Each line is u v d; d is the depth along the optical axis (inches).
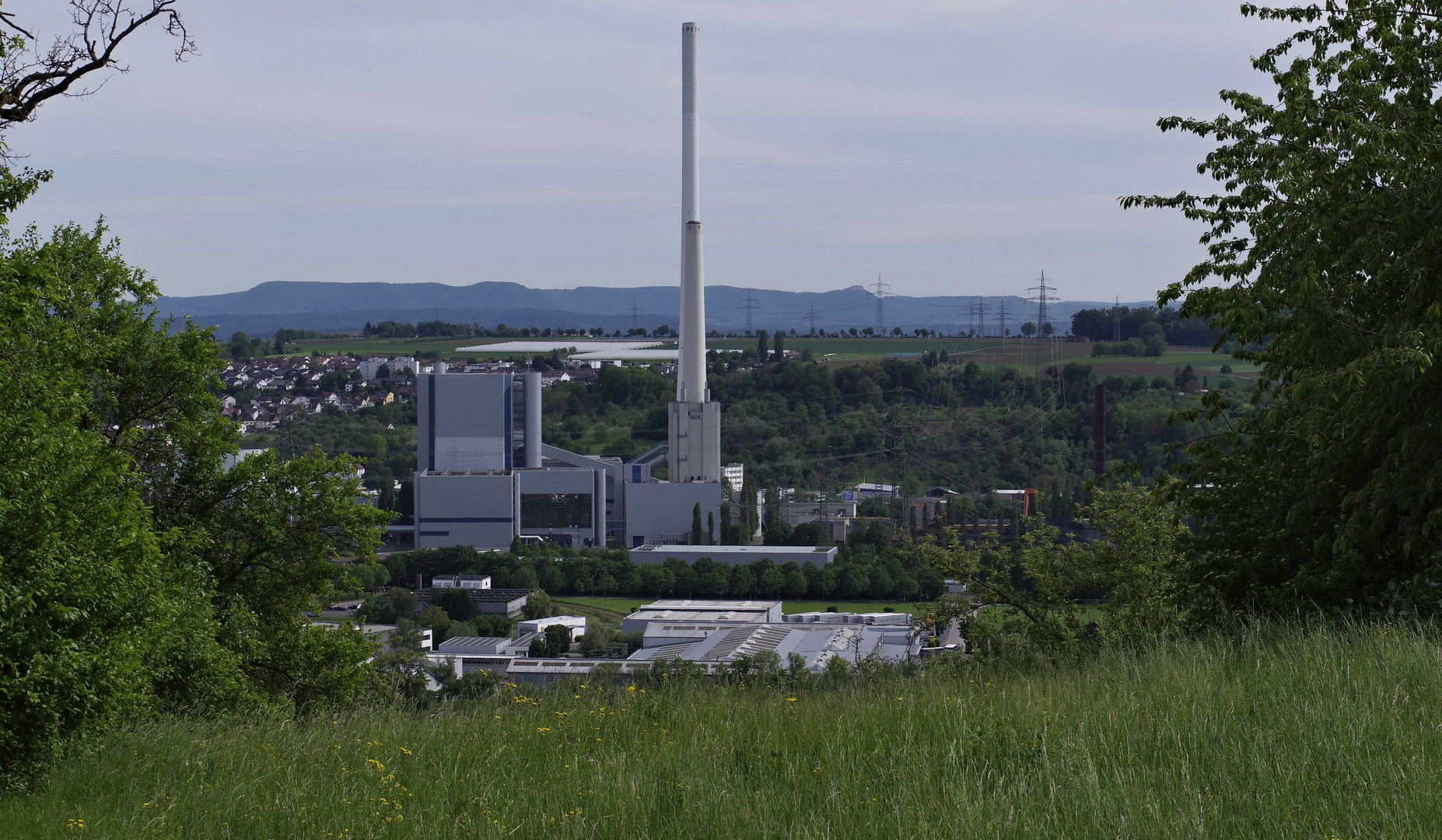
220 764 556.7
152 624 890.1
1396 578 743.1
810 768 464.4
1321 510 840.3
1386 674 498.6
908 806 394.0
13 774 584.1
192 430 1403.8
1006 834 366.3
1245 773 399.9
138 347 1379.2
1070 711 515.5
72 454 872.9
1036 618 1373.0
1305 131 884.6
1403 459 744.3
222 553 1427.2
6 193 863.1
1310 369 828.0
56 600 702.5
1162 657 625.3
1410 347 695.1
